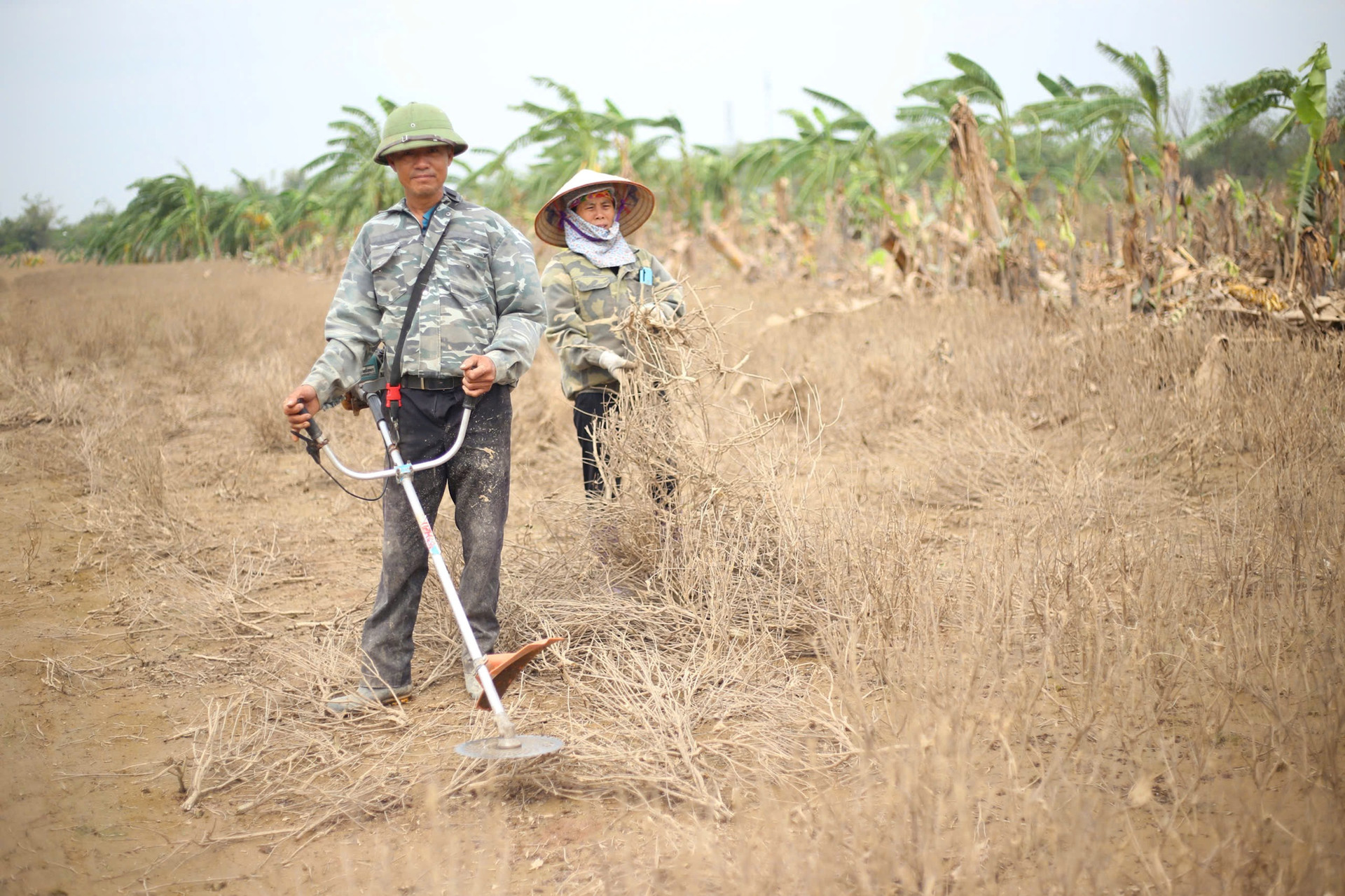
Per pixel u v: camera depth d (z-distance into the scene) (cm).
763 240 2591
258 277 2980
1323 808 241
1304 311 744
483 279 350
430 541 318
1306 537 405
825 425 452
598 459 437
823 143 2609
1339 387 602
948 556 469
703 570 402
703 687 345
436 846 259
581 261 450
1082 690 318
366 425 797
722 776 290
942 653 327
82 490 639
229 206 4928
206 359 1148
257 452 752
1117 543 432
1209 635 346
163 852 264
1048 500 517
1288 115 1044
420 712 348
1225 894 212
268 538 553
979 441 646
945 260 1398
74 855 262
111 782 302
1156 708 299
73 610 448
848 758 291
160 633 422
